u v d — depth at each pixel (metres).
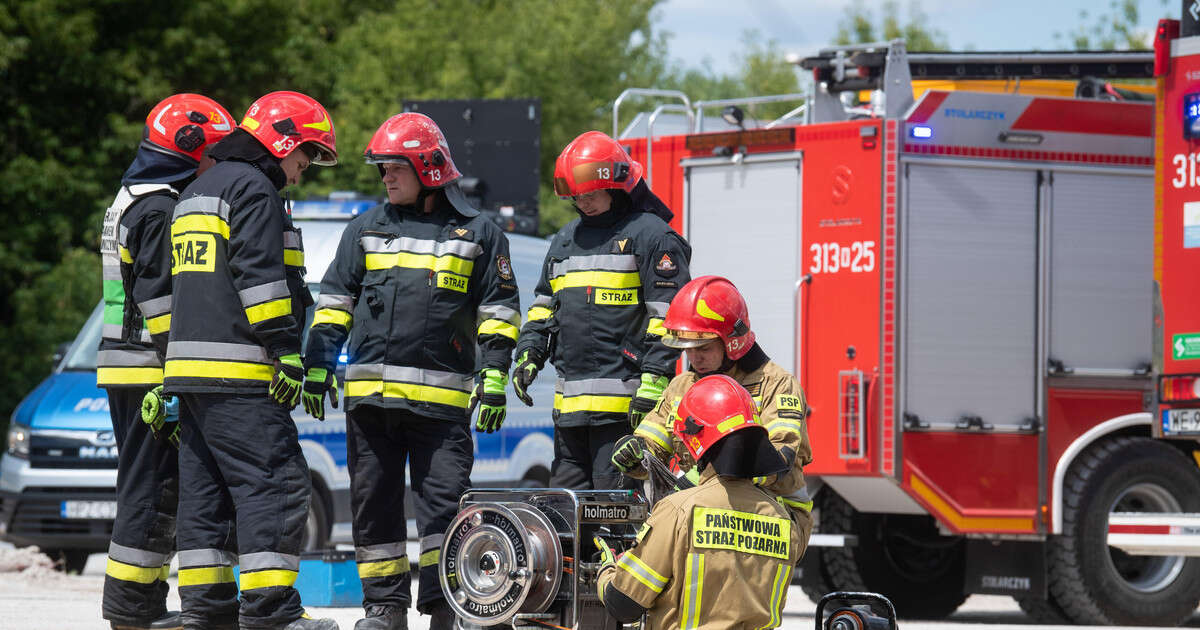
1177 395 12.92
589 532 7.49
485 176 22.56
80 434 15.78
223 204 8.42
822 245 13.45
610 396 9.20
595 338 9.25
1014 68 15.54
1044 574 13.59
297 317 8.87
